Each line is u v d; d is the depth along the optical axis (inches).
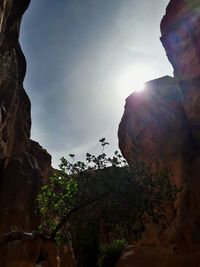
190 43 1040.2
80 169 483.5
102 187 462.6
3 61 671.1
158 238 949.2
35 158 1000.9
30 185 851.4
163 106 1062.4
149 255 940.6
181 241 828.6
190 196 860.6
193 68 1028.5
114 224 446.6
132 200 456.1
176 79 1103.0
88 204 447.2
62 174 492.1
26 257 684.1
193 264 766.5
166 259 861.8
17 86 947.3
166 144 1004.6
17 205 794.8
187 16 1067.3
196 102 960.9
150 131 1059.9
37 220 799.7
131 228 448.8
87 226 462.9
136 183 470.3
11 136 965.8
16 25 1016.2
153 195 486.6
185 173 921.5
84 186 468.1
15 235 389.1
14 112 964.6
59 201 474.9
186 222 826.8
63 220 430.0
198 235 799.7
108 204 454.3
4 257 669.3
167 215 921.5
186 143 986.1
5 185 831.1
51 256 786.2
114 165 479.2
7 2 651.5
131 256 998.4
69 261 904.3
